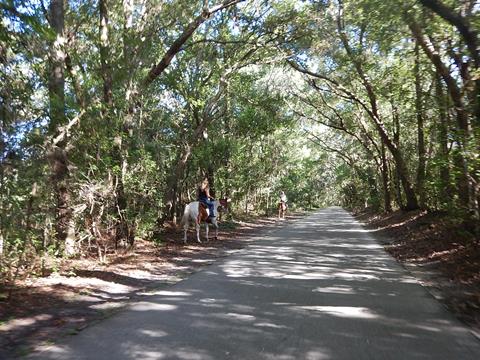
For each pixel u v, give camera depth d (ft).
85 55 45.88
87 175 39.50
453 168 39.47
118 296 28.76
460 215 41.16
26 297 26.55
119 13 54.65
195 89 73.56
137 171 50.31
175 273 38.04
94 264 39.29
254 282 33.19
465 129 36.99
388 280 33.96
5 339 19.65
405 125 89.25
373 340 19.72
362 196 186.91
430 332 20.92
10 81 27.78
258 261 43.93
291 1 68.39
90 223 40.55
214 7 55.36
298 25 68.54
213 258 47.21
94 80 41.86
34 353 18.01
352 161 160.15
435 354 18.02
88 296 28.12
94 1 48.67
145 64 51.19
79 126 36.42
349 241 63.05
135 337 20.04
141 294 29.50
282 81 101.60
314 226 96.37
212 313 24.22
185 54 71.51
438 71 45.21
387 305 26.11
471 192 37.99
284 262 43.19
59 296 27.50
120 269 38.24
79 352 18.12
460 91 41.32
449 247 44.34
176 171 68.44
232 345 18.98
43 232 32.50
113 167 42.55
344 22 67.10
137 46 47.09
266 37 72.54
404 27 45.34
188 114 76.79
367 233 76.89
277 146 132.77
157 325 21.94
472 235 40.57
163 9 58.13
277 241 63.46
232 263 42.83
